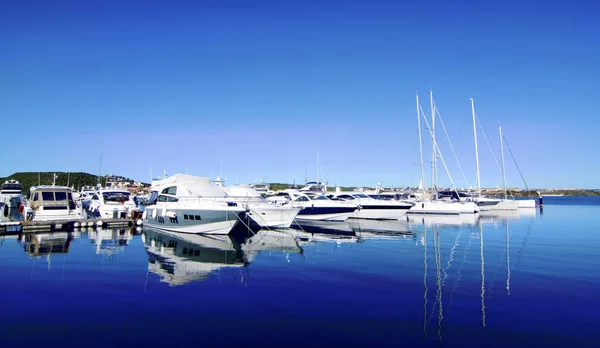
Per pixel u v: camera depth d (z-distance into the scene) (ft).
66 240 78.07
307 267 51.93
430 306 35.09
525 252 64.13
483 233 93.20
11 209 121.39
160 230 93.81
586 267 51.72
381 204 130.62
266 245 72.59
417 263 54.54
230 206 84.64
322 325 30.63
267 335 28.73
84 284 42.96
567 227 108.78
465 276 46.47
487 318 32.07
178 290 40.55
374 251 65.26
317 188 181.57
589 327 30.14
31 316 32.63
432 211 159.33
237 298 37.65
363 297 37.86
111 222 103.71
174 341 27.71
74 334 28.91
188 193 95.76
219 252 64.39
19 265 52.95
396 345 27.04
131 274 47.91
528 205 212.02
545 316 32.48
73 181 290.15
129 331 29.48
